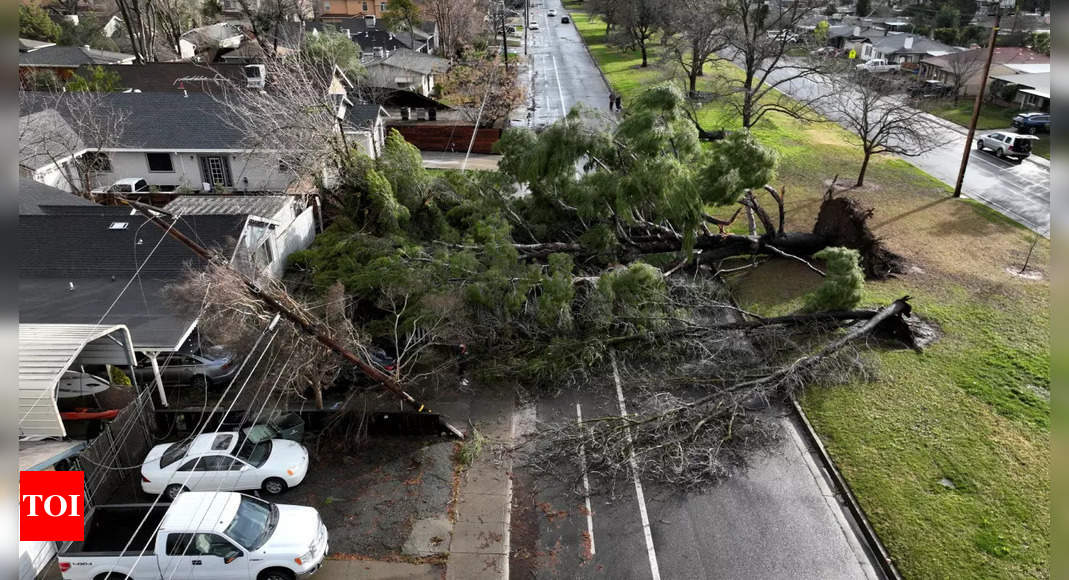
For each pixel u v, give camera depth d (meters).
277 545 12.05
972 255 25.91
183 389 18.03
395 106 46.56
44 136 28.25
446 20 73.94
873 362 18.55
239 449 14.63
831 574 12.57
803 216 30.36
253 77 35.19
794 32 54.94
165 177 31.81
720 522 13.80
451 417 17.12
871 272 24.00
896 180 35.41
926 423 16.34
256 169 31.56
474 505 14.27
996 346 19.58
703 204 21.42
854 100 43.34
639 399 17.70
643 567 12.76
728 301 22.66
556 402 17.78
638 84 58.22
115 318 17.16
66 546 11.84
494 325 19.47
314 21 68.19
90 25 68.75
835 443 15.80
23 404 13.45
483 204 23.70
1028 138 38.69
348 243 21.72
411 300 19.77
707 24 50.72
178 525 11.91
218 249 18.86
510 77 55.72
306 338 16.02
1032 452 15.30
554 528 13.71
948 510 13.72
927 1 90.19
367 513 13.99
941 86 54.12
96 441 13.98
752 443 15.99
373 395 17.89
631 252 22.98
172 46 64.62
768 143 42.53
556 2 157.00
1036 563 12.41
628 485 14.87
